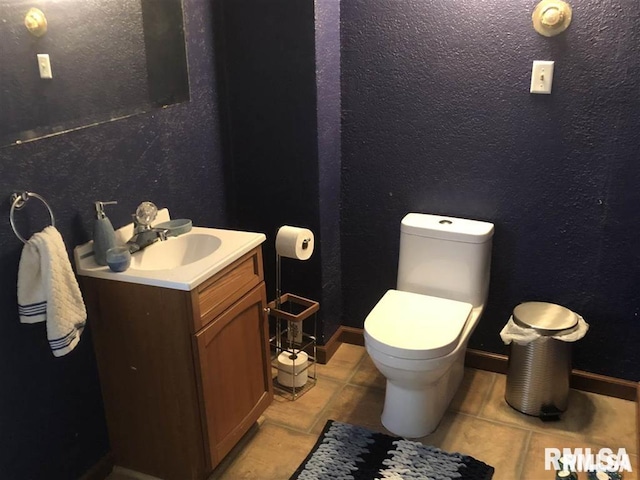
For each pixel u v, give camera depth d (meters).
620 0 2.09
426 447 2.24
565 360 2.34
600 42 2.15
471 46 2.33
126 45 2.04
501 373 2.70
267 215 2.70
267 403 2.36
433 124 2.49
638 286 2.36
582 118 2.26
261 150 2.60
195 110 2.40
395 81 2.49
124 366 2.01
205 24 2.39
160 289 1.83
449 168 2.52
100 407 2.11
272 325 2.85
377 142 2.61
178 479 2.10
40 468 1.90
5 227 1.69
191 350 1.88
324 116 2.50
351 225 2.78
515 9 2.23
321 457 2.20
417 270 2.54
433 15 2.35
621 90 2.18
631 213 2.29
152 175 2.22
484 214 2.52
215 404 2.01
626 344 2.46
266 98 2.51
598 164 2.29
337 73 2.55
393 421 2.34
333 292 2.82
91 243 1.97
